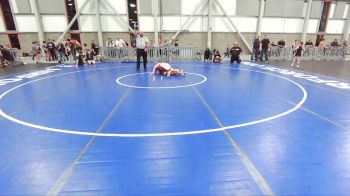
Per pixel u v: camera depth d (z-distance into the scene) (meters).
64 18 17.83
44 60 16.12
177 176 2.77
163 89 7.20
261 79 8.92
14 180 2.71
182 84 7.95
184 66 12.82
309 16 19.44
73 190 2.52
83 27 18.11
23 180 2.70
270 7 18.89
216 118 4.68
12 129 4.16
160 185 2.60
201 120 4.57
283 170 2.88
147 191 2.50
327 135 3.87
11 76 9.68
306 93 6.71
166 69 9.52
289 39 19.97
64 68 12.13
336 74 10.22
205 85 7.81
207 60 15.59
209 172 2.84
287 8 19.11
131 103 5.74
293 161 3.08
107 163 3.04
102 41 18.25
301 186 2.57
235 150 3.38
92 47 15.07
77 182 2.66
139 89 7.21
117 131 4.06
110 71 10.90
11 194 2.46
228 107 5.40
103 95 6.51
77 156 3.22
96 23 17.98
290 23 19.55
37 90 7.14
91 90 7.12
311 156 3.20
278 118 4.66
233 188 2.55
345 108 5.31
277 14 19.14
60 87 7.56
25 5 17.23
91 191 2.51
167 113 5.00
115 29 18.36
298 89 7.23
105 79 8.89
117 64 13.67
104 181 2.68
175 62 14.79
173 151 3.35
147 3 17.98
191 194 2.46
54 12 17.61
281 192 2.48
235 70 11.30
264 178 2.72
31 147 3.49
